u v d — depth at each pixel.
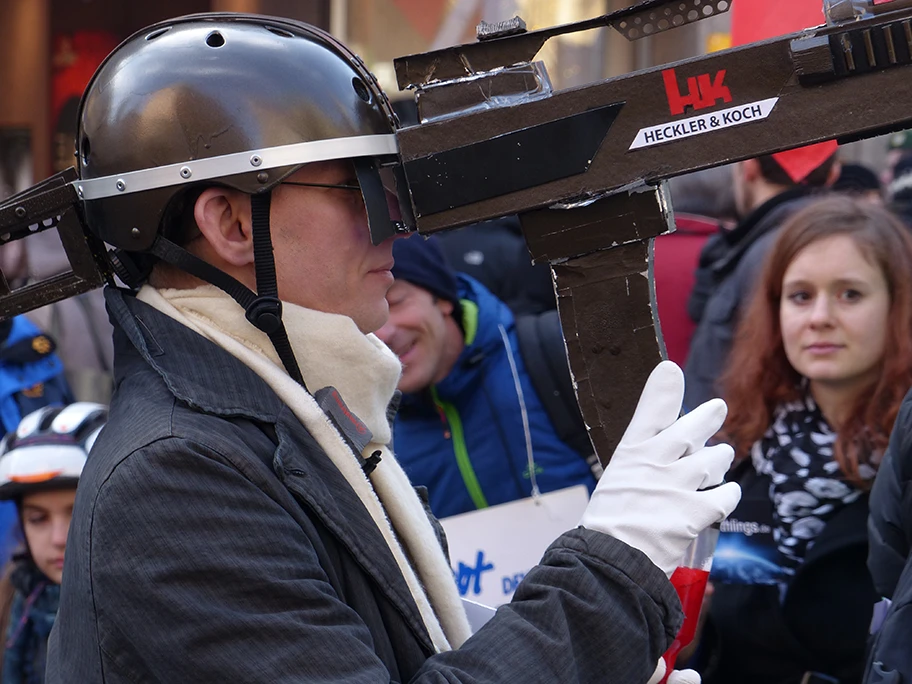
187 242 1.61
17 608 2.96
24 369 3.76
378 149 1.56
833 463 2.73
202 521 1.40
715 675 2.83
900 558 2.15
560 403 3.16
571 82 5.18
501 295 3.66
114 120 1.56
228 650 1.36
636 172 1.48
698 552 1.59
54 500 2.92
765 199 3.31
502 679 1.36
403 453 3.22
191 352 1.56
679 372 1.52
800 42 1.41
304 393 1.57
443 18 5.37
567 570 1.43
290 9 5.51
